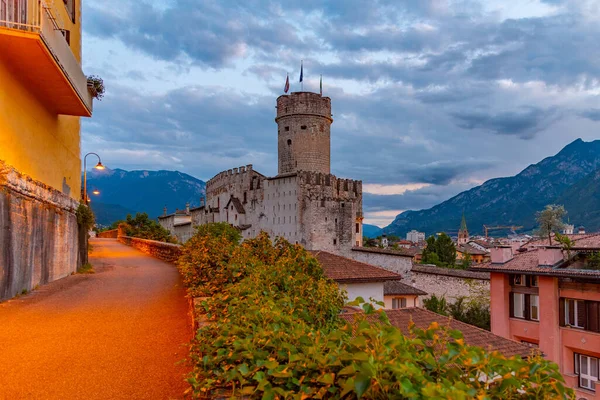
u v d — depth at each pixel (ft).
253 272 32.07
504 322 93.91
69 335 31.48
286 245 42.60
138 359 26.03
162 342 29.78
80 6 78.07
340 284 75.56
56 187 66.08
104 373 23.65
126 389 21.39
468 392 9.58
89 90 66.44
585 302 80.89
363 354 10.20
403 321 61.11
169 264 89.10
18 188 46.09
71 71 53.98
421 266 181.88
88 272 72.08
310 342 14.55
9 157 46.55
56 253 61.05
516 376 10.96
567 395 10.73
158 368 24.45
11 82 47.14
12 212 44.70
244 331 17.24
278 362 14.93
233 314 20.85
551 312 84.48
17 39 42.19
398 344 11.37
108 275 68.54
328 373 11.72
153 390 21.26
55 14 59.36
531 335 89.25
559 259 86.48
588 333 79.15
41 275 54.24
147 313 39.14
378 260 190.08
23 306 41.34
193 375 17.19
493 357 11.33
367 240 469.98
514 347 56.85
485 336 59.72
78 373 23.62
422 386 9.48
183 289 53.16
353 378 10.02
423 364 11.87
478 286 139.85
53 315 37.93
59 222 62.34
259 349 15.49
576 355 82.53
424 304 140.77
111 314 38.65
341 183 337.11
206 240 50.03
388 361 10.25
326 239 310.86
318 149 346.74
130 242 170.09
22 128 50.44
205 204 426.51
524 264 91.81
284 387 13.19
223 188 378.12
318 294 26.43
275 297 25.45
